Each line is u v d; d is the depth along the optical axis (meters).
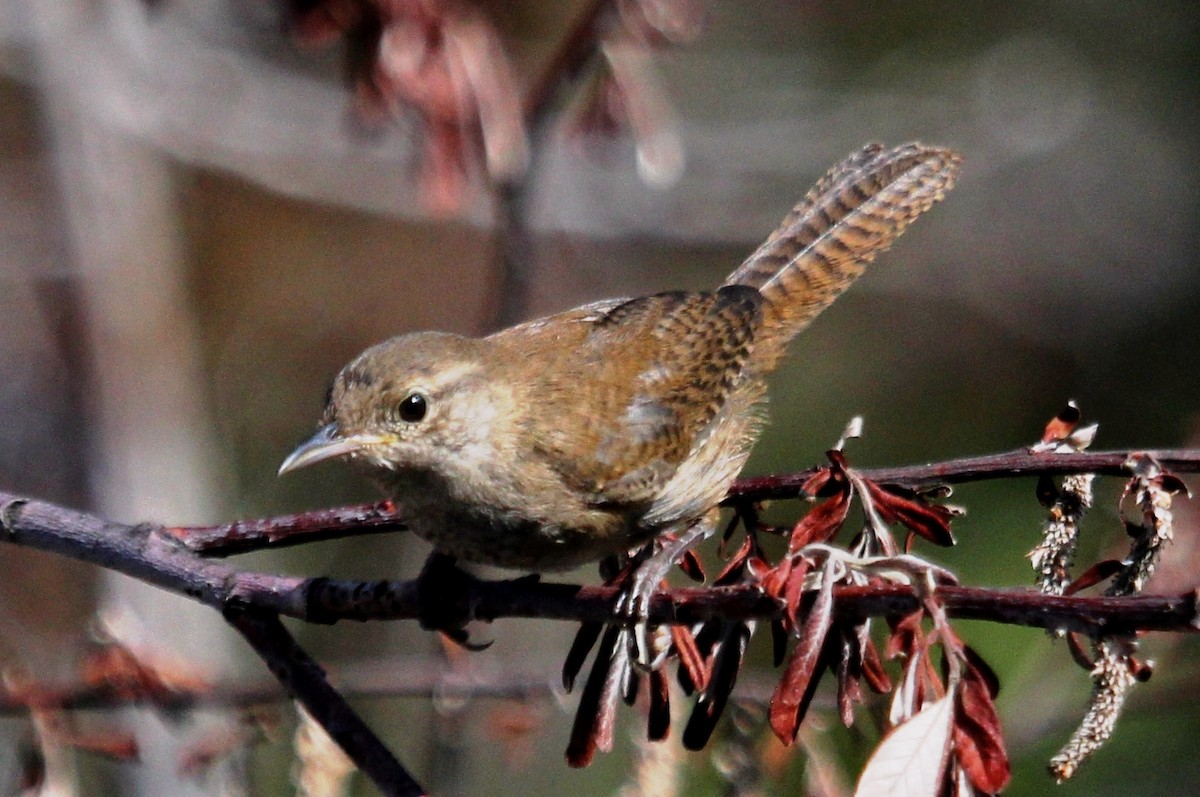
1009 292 15.92
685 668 5.99
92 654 7.83
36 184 13.19
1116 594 5.61
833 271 8.38
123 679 7.76
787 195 14.09
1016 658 10.13
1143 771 10.36
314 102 13.36
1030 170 16.09
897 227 8.53
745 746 7.66
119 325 12.91
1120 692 5.21
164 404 13.15
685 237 13.84
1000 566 12.16
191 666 8.24
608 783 11.73
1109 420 15.60
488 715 9.51
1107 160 16.30
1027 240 16.03
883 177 8.67
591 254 14.41
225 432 14.55
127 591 12.31
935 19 16.30
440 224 13.93
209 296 14.82
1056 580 5.84
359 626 13.32
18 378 13.11
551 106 9.80
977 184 15.95
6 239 12.84
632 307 7.56
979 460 6.06
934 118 15.23
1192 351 15.82
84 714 8.74
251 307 14.91
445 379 6.59
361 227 14.97
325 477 14.45
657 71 14.79
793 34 16.20
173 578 6.30
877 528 5.71
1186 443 9.89
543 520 6.85
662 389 7.12
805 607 5.33
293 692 6.04
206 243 14.77
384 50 8.93
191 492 13.07
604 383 6.98
